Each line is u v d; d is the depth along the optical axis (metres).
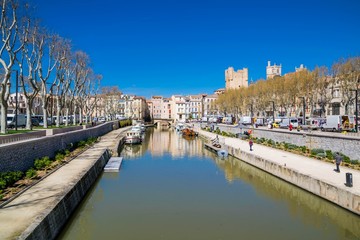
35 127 53.81
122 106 195.88
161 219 21.31
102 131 82.31
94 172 31.44
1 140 26.19
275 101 86.81
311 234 18.92
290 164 31.48
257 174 36.94
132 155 54.72
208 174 36.84
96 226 20.00
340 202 21.14
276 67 176.75
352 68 60.06
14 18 32.62
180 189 29.39
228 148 52.59
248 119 93.12
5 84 32.28
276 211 23.14
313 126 61.97
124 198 26.34
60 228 17.39
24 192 19.92
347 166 29.95
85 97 87.12
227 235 18.64
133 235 18.58
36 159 29.06
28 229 13.18
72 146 44.00
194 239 18.02
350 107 72.94
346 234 19.00
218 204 24.75
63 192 19.78
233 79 189.62
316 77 71.56
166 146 70.69
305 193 25.88
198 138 94.00
